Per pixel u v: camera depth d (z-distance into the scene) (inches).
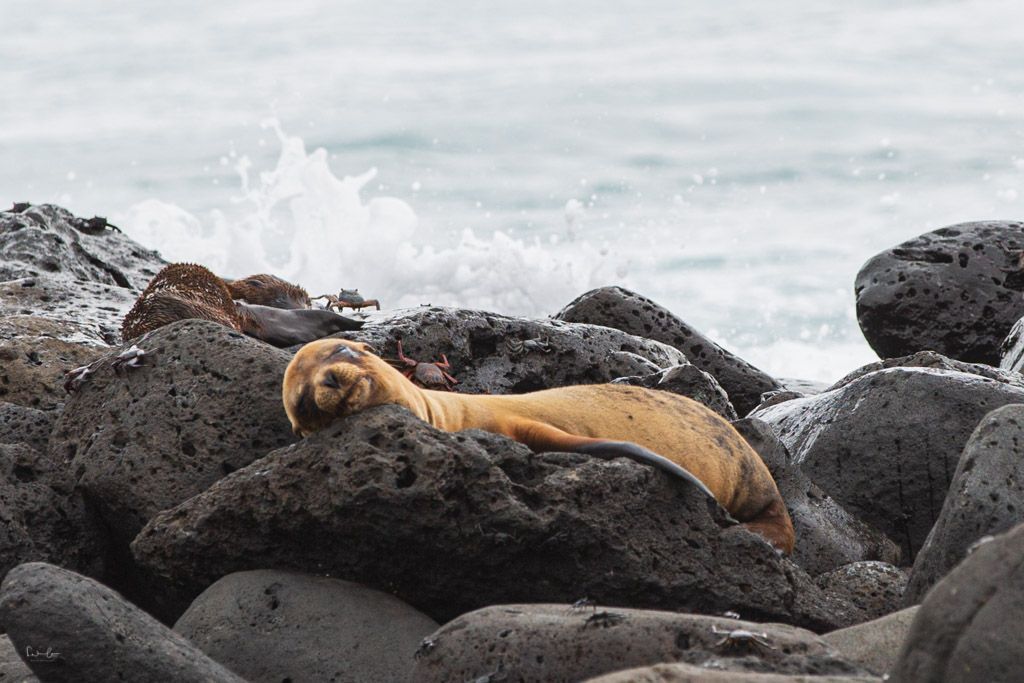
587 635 761.0
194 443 1091.9
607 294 1990.7
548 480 952.3
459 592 948.0
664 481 979.3
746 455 1166.3
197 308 1499.8
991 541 602.5
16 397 1381.6
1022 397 1322.6
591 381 1670.8
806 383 2277.3
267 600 909.8
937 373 1352.1
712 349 1957.4
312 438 949.8
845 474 1342.3
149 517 1067.3
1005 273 2359.7
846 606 1000.2
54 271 1991.9
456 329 1603.1
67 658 796.0
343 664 875.4
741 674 641.0
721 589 953.5
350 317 1594.5
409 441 923.4
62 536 1085.1
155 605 1079.0
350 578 946.1
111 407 1130.7
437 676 792.9
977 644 573.0
